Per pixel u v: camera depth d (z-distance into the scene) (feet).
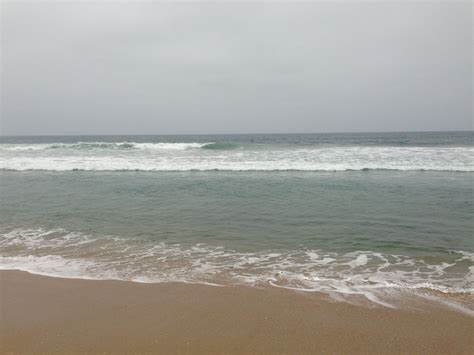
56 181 41.68
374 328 10.70
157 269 15.71
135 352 9.76
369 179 41.29
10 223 23.76
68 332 10.78
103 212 26.73
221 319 11.39
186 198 31.65
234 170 50.42
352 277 14.61
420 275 14.75
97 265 16.22
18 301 12.75
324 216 25.00
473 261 16.33
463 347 9.70
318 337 10.32
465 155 53.67
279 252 17.94
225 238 20.38
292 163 52.95
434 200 29.60
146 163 54.85
